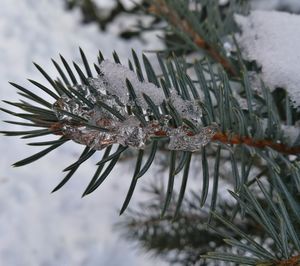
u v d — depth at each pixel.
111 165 0.13
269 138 0.16
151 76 0.15
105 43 0.69
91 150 0.13
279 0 0.52
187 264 0.25
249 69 0.20
